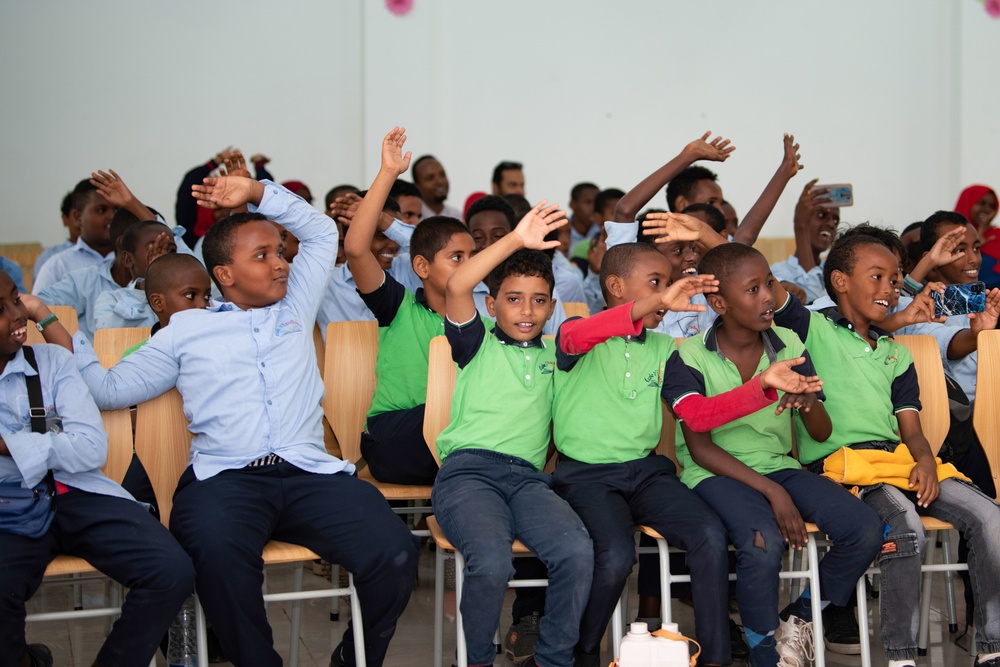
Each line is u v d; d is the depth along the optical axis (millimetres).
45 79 6309
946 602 3381
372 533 2438
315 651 2939
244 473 2527
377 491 2584
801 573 2619
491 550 2395
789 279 4688
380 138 6656
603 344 2750
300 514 2502
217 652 2842
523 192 6293
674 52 7035
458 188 6895
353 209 3639
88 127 6391
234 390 2576
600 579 2461
